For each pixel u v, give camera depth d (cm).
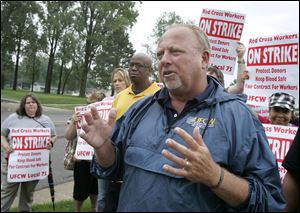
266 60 434
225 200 174
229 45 510
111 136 223
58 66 5512
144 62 418
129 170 203
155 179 189
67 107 2823
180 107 207
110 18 4684
